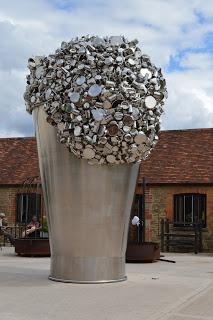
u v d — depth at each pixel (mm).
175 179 19828
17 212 21594
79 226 8531
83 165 8453
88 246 8578
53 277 8953
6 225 20734
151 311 6648
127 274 10211
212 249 19125
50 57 8672
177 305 7090
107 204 8547
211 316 6555
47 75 8594
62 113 8398
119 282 8820
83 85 8242
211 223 19250
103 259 8656
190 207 19703
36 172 22000
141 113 8398
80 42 8484
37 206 20719
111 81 8250
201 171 19953
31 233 17312
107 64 8289
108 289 8148
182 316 6480
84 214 8508
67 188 8547
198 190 19500
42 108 8797
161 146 21812
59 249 8812
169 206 19781
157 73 8805
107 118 8203
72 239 8594
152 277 9797
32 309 6633
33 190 21250
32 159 23031
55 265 8922
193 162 20547
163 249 19203
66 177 8547
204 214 19516
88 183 8461
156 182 19875
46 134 8797
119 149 8344
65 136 8359
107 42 8516
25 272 10227
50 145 8734
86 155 8320
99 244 8594
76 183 8492
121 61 8391
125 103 8258
